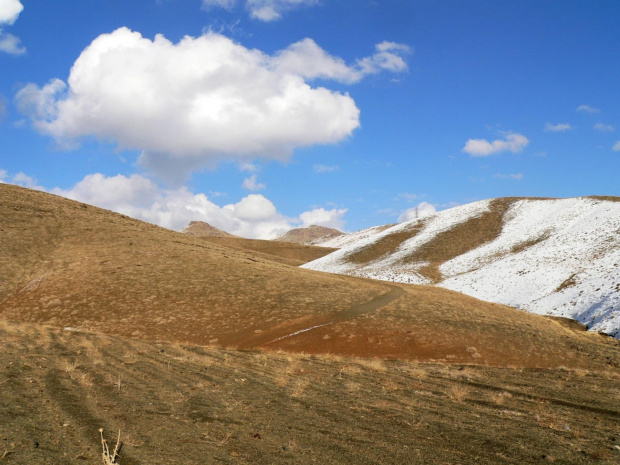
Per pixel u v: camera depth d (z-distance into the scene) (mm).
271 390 13305
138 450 7082
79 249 45875
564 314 48500
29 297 34750
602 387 18062
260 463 7016
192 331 30406
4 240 45094
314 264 105125
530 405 13648
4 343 18719
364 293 41406
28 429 7590
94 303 34031
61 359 15867
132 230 57344
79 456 6582
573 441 9523
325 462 7305
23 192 64500
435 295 45812
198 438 8047
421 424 10258
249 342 28594
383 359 26219
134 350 20531
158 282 38562
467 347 28703
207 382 13930
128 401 10453
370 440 8719
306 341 28625
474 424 10562
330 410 11117
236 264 46812
